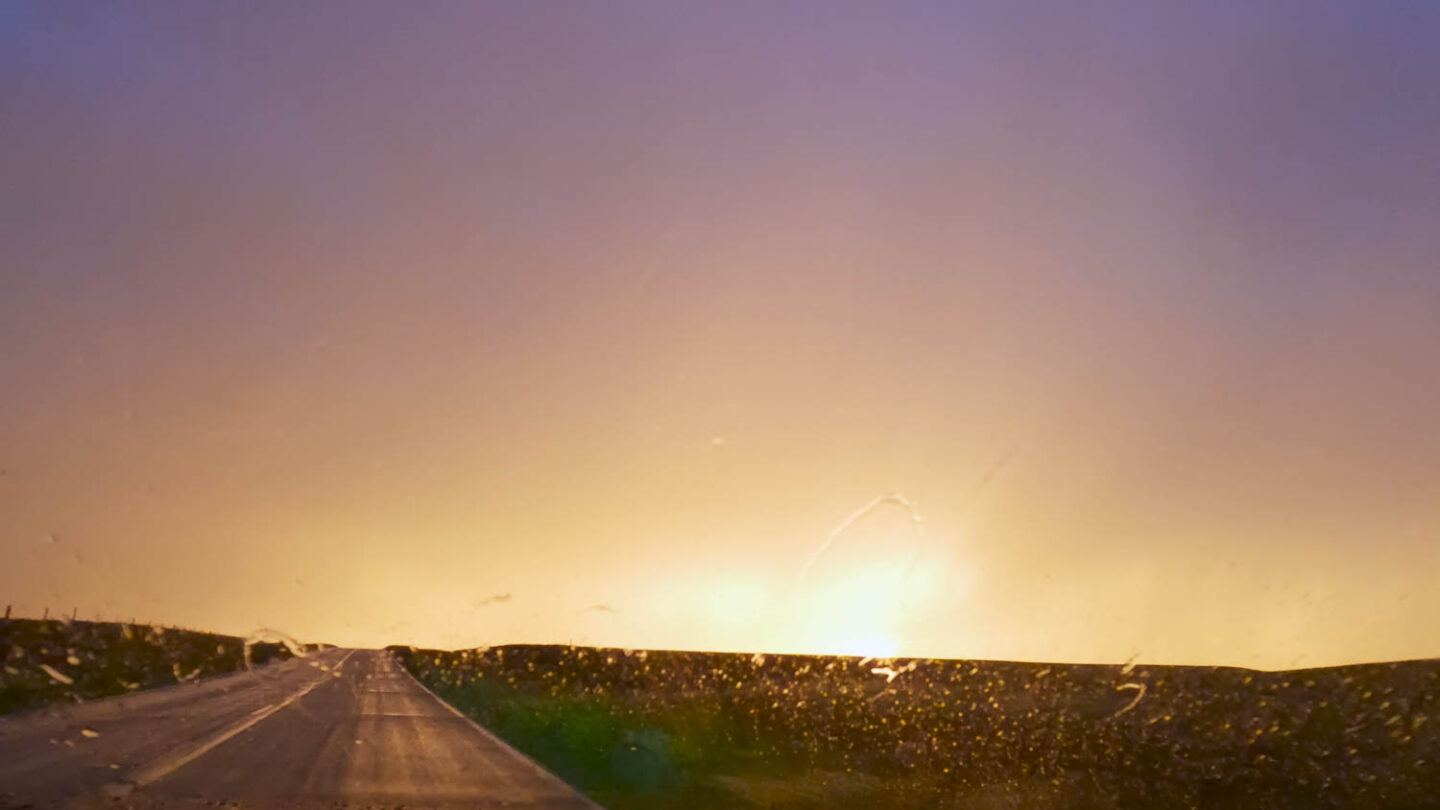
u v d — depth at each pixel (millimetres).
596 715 31609
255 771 14836
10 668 32000
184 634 62656
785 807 16531
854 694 33688
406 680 46719
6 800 11055
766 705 31859
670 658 41969
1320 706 26188
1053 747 24250
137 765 14672
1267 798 18969
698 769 20922
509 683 43312
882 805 17344
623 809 14250
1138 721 26625
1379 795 18875
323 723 23750
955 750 23953
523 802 13742
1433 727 23422
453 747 20594
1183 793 19234
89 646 41688
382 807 12367
